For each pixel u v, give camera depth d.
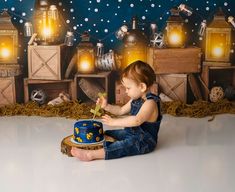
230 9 3.09
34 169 1.96
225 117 2.87
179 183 1.80
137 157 2.10
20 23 3.04
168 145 2.29
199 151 2.19
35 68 3.06
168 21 3.06
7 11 3.01
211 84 3.17
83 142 2.13
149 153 2.16
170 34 3.08
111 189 1.74
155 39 3.09
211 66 3.14
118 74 3.13
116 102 3.14
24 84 3.11
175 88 3.13
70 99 3.15
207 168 1.96
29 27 3.04
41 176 1.88
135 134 2.15
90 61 3.08
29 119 2.83
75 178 1.85
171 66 3.10
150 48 3.08
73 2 3.05
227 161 2.05
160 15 3.08
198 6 3.08
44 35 3.05
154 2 3.07
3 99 3.07
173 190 1.73
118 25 3.09
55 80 3.07
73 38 3.09
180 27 3.07
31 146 2.28
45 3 3.02
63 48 3.06
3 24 3.01
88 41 3.09
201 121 2.78
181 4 3.07
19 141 2.37
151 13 3.08
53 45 3.02
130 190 1.73
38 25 3.05
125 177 1.86
